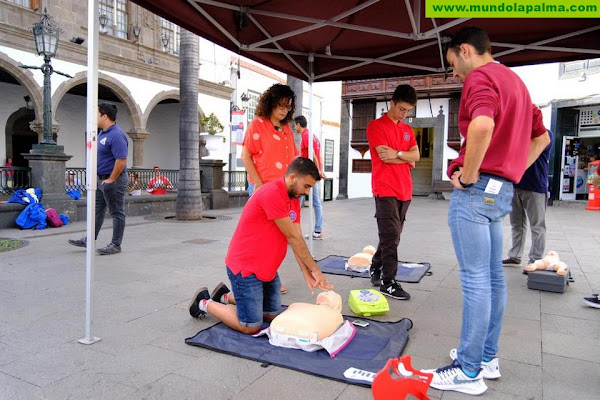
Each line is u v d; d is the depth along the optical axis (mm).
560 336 3240
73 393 2400
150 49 15523
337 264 5492
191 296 4148
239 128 17938
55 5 12414
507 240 7469
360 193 20344
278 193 2943
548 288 4387
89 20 2977
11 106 14883
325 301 3316
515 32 4719
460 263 2494
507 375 2652
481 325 2410
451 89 17406
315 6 4285
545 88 15195
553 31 4664
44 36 8594
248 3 4246
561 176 14891
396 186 4059
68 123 16781
